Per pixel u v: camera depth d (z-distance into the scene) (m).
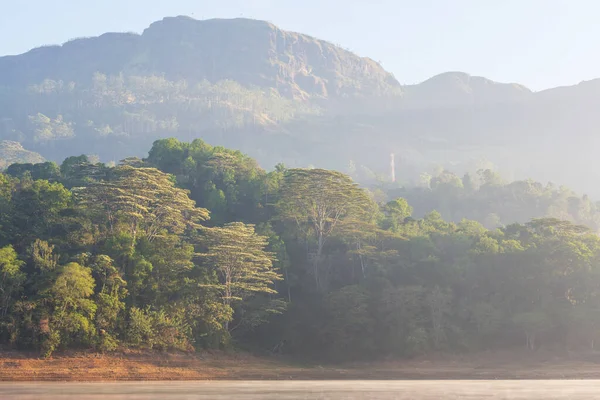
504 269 119.50
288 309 117.62
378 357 109.94
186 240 117.75
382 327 113.00
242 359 102.94
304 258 129.25
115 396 64.88
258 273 107.31
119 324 94.19
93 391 69.44
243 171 148.62
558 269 117.38
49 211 106.00
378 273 119.81
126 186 106.50
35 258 92.69
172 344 97.12
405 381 91.94
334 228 128.25
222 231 105.75
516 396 71.06
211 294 102.81
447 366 106.06
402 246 127.69
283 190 129.12
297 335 112.94
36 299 87.69
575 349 113.94
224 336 103.69
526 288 117.19
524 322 111.06
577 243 120.81
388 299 112.44
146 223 111.38
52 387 73.12
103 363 88.75
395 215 149.12
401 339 110.12
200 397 65.75
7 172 153.00
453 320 115.62
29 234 103.00
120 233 101.06
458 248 126.56
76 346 90.31
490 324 112.25
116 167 136.00
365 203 130.38
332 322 112.31
